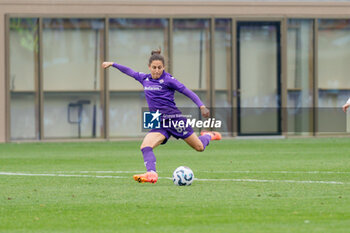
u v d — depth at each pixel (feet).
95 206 90.07
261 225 76.07
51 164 156.15
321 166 147.02
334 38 250.16
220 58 243.81
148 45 240.32
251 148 203.31
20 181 119.85
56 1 234.38
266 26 245.24
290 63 247.70
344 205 89.92
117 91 239.09
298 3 245.86
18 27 232.73
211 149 200.75
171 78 110.22
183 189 106.22
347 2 248.93
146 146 110.42
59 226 76.74
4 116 230.89
